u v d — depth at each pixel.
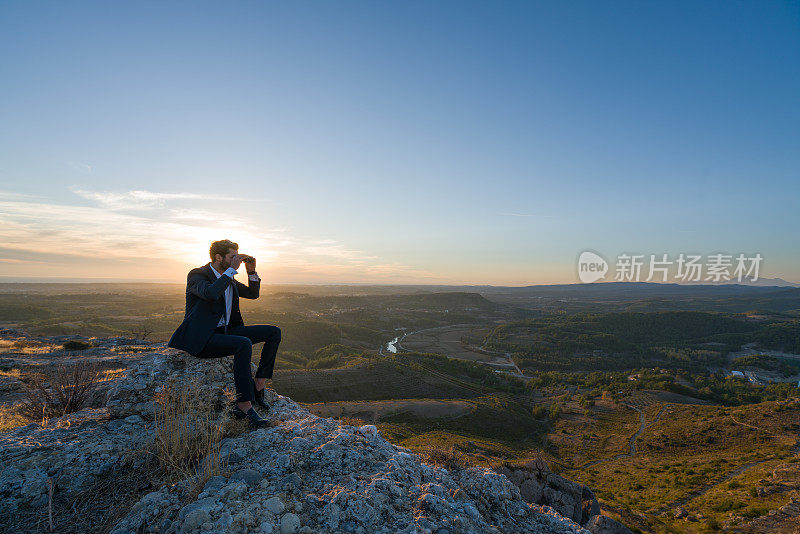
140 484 3.09
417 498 3.00
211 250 4.23
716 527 39.56
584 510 12.24
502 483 4.01
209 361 6.21
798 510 40.34
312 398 103.88
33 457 3.22
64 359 11.12
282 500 2.62
